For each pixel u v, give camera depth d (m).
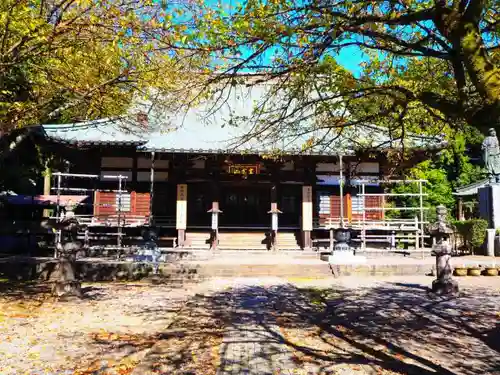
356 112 6.22
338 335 7.25
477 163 33.47
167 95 8.45
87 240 16.81
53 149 20.58
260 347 6.48
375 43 5.21
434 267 14.88
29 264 13.69
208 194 22.83
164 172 21.02
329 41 4.73
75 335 7.04
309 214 20.31
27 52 8.16
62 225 10.62
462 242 20.94
